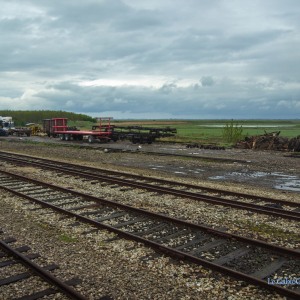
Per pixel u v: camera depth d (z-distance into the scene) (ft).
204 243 27.94
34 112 421.59
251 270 23.09
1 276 22.03
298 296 19.02
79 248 26.81
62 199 42.16
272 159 83.71
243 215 35.29
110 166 72.33
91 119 435.53
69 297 19.65
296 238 29.25
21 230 30.81
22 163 73.56
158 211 37.11
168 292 20.38
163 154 90.79
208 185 52.31
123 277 22.13
